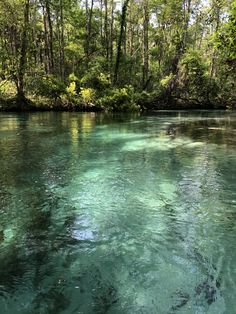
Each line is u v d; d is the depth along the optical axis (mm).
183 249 5316
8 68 30984
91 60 40625
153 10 42156
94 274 4629
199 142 14445
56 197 7547
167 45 44906
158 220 6383
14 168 9984
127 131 17672
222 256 5117
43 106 31641
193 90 39562
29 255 5105
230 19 16594
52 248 5316
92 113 29984
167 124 21188
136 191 7996
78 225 6129
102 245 5414
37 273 4645
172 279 4523
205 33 48531
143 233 5844
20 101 30938
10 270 4719
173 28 41594
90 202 7258
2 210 6785
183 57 39438
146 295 4191
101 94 33000
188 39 46031
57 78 33688
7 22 31734
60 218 6426
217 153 12172
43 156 11547
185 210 6883
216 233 5883
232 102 39938
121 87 37312
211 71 41531
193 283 4441
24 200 7344
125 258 5035
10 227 6031
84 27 42812
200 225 6195
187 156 11680
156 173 9539
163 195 7734
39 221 6293
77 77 36281
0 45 33625
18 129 18172
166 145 13688
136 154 11953
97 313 3871
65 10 40656
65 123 21250
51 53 36469
